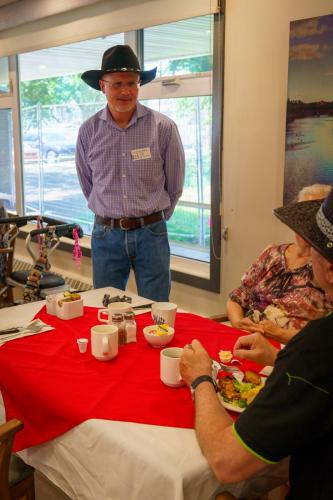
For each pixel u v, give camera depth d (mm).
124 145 2719
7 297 3598
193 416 1226
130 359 1557
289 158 2602
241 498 1153
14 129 5000
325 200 930
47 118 4625
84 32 3779
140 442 1125
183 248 3586
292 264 1975
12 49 4590
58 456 1315
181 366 1291
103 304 2080
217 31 2854
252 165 2834
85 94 4148
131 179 2740
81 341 1599
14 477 1479
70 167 4465
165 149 2791
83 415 1236
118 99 2598
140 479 1090
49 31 4117
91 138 2820
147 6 3256
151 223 2791
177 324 1863
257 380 1345
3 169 5422
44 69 4520
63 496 2033
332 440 928
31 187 5035
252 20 2689
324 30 2365
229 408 1225
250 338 1501
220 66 2879
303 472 984
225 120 2928
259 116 2752
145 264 2840
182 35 3225
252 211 2881
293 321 1907
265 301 2014
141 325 1844
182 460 1063
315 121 2463
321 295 1889
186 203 3490
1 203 3697
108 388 1362
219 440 999
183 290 3406
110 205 2785
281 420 909
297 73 2494
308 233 935
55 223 3133
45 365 1512
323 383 890
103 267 2889
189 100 3312
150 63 3541
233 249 3025
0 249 3395
